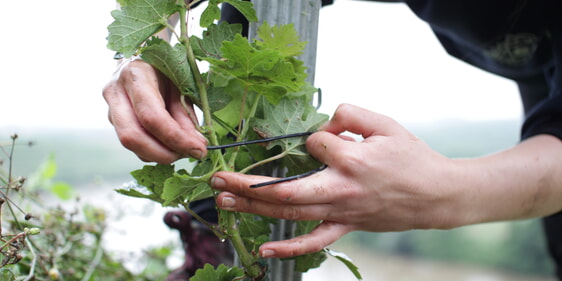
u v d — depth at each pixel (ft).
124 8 2.09
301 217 2.12
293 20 2.39
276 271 2.42
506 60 3.36
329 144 2.13
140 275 3.38
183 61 2.09
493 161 2.39
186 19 2.15
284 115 2.26
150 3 2.10
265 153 2.33
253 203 2.09
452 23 3.29
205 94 2.15
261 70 2.11
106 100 2.08
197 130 2.14
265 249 2.09
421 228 2.27
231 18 2.79
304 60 2.43
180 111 2.13
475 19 3.23
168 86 2.16
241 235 2.29
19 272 2.64
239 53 2.06
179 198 2.15
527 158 2.44
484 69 3.62
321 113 2.29
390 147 2.13
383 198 2.13
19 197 3.02
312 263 2.34
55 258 2.92
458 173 2.25
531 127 2.75
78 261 3.21
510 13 3.17
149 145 2.03
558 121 2.64
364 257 9.64
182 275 2.87
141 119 2.00
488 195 2.31
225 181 2.06
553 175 2.46
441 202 2.22
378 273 8.89
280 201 2.07
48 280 2.75
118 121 2.03
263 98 2.30
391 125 2.21
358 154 2.09
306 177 2.09
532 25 3.18
